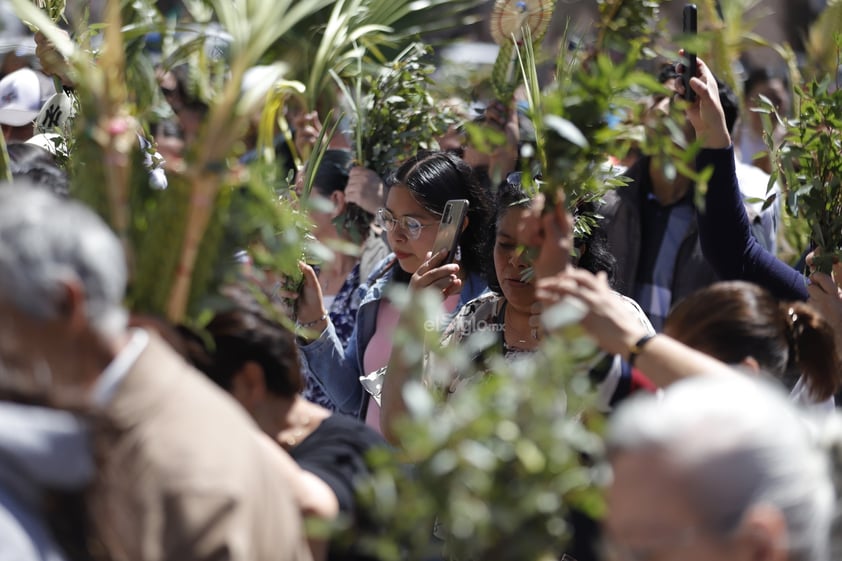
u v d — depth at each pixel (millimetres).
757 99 6770
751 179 8133
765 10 11031
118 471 3031
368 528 3736
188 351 3756
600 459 3160
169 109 4297
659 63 6047
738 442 2723
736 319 4160
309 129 7832
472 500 3037
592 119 3723
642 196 7082
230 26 3539
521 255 4703
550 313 3322
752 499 2703
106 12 3820
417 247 6359
